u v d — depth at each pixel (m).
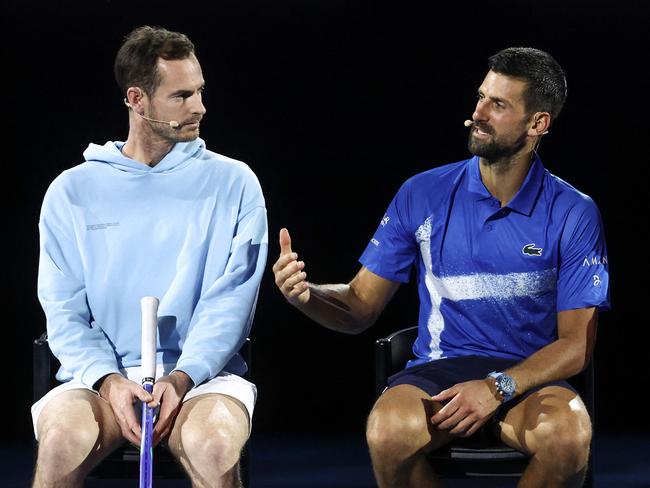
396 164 17.59
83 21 17.16
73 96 17.31
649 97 17.22
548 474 11.28
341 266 17.84
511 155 12.12
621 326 17.94
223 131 17.59
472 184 12.38
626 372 18.02
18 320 17.92
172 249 12.24
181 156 12.40
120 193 12.34
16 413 18.11
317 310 12.11
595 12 17.09
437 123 17.45
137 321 12.22
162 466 11.66
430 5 17.25
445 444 11.73
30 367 18.02
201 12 17.31
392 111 17.50
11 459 17.05
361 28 17.38
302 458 17.03
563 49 17.19
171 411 11.36
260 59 17.45
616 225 17.62
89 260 12.25
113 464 11.66
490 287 12.29
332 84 17.50
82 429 11.18
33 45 17.22
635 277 17.77
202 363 11.68
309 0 17.34
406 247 12.69
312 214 17.80
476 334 12.40
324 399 18.44
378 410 11.48
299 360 18.41
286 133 17.61
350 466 16.58
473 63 17.27
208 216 12.29
